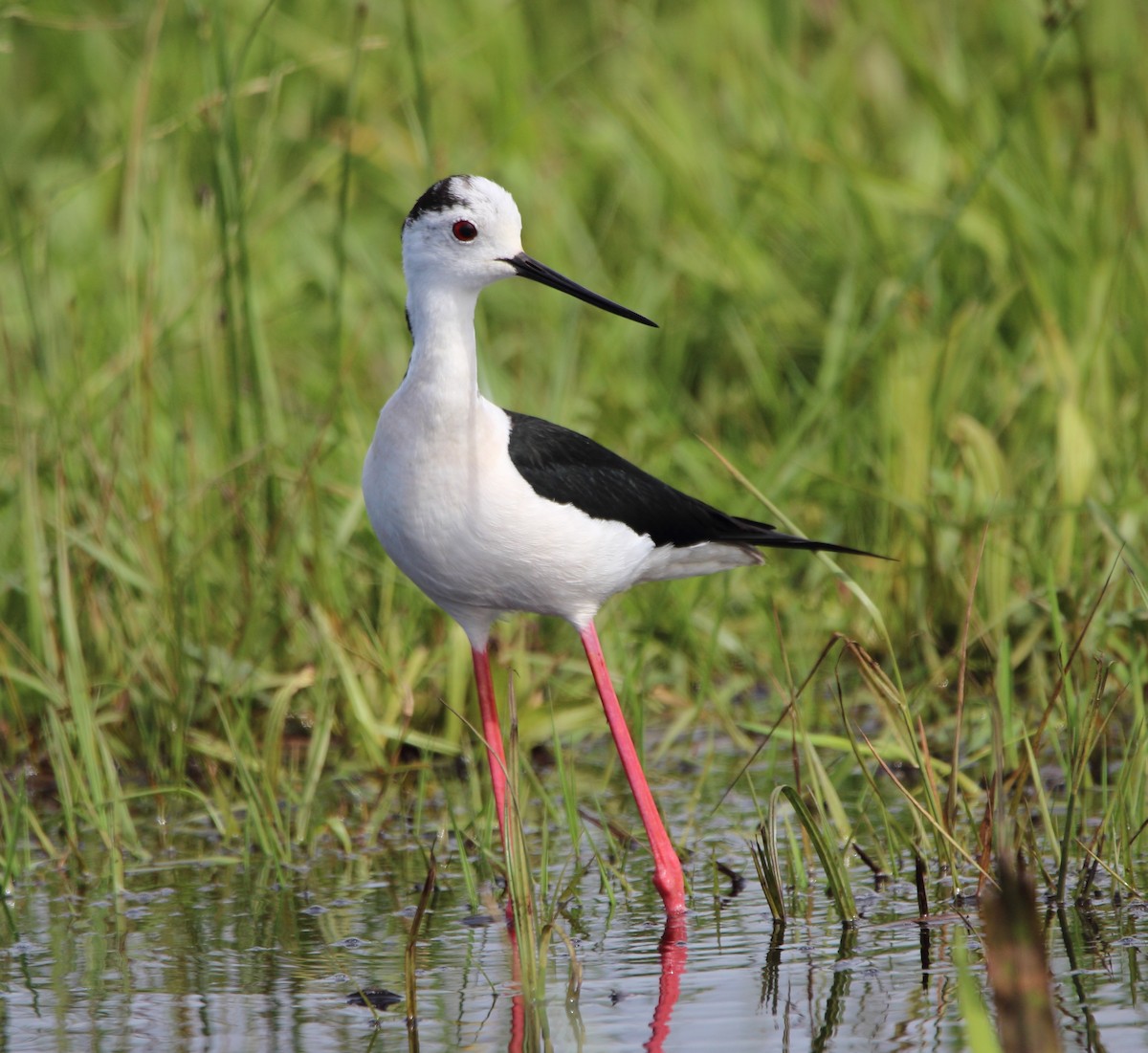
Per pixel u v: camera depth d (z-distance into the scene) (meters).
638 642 10.77
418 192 15.16
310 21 17.23
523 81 16.27
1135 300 12.19
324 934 7.39
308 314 14.35
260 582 10.32
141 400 11.00
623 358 13.20
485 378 11.39
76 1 17.62
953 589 10.55
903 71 15.23
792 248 13.99
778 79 14.80
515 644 10.01
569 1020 6.31
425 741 9.49
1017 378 12.05
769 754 9.45
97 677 10.20
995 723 7.24
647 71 15.36
